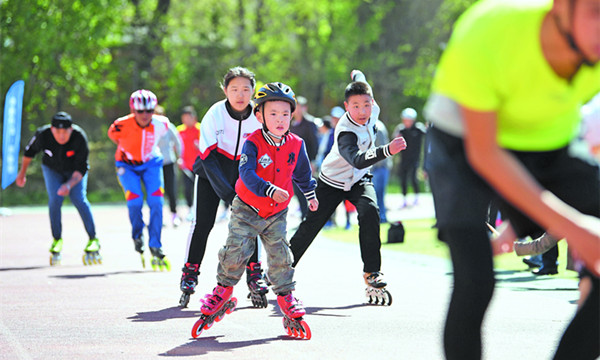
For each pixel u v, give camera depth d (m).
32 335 10.70
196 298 13.91
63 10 51.06
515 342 9.76
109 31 52.91
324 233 26.70
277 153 10.20
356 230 27.61
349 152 12.78
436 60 77.69
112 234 27.30
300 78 75.06
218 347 9.77
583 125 6.55
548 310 11.98
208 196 13.07
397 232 22.27
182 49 65.62
